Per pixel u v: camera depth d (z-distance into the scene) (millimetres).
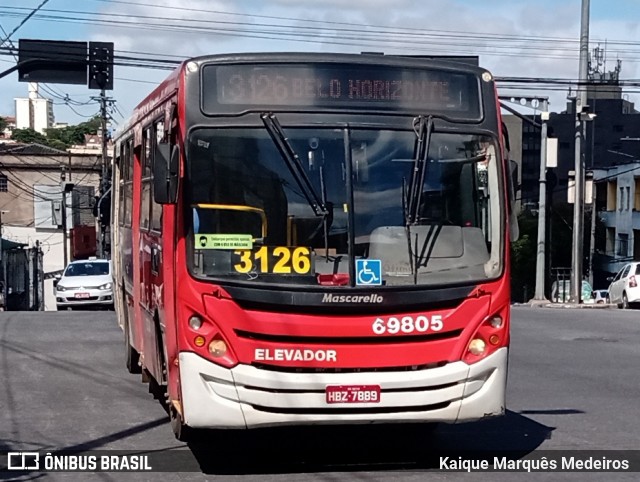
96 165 63094
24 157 62656
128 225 12031
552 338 18547
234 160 7359
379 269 7309
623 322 22719
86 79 20469
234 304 7102
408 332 7223
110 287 28906
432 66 7742
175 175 7211
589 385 12383
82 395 11312
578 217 36406
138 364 12781
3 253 43156
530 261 59500
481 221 7656
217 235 7266
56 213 56219
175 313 7414
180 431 8523
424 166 7539
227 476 7609
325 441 8914
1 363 13906
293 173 7363
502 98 35344
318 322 7098
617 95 102062
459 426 9695
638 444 8859
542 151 36250
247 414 7102
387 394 7184
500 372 7500
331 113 7508
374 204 7418
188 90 7426
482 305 7422
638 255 62406
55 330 18438
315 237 7301
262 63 7492
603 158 96500
